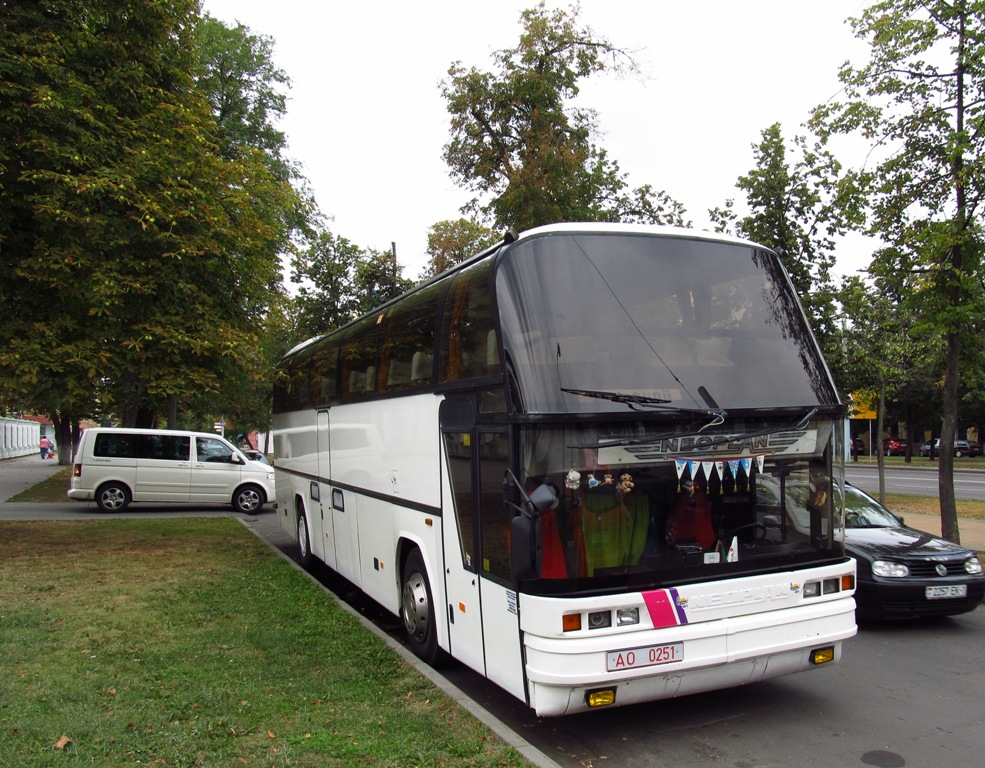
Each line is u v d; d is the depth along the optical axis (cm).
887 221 1016
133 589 876
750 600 478
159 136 1145
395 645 654
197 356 1149
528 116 2017
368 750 431
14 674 558
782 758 464
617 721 527
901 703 565
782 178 1330
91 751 422
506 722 527
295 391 1234
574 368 467
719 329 523
